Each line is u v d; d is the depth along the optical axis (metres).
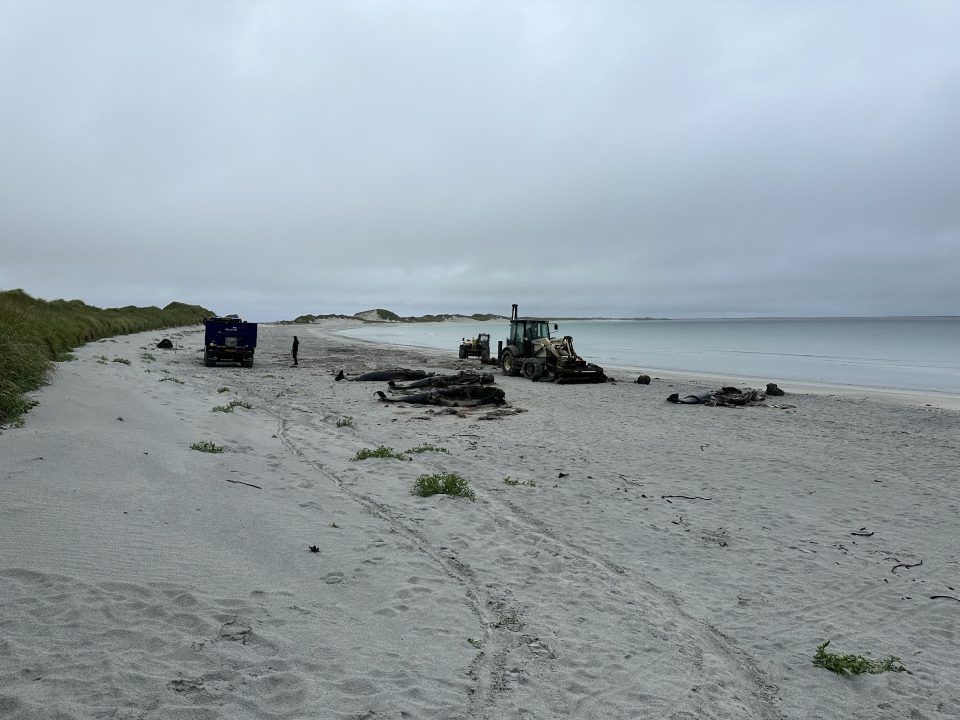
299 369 28.58
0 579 4.31
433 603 5.05
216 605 4.48
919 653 4.91
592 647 4.59
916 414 18.02
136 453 8.30
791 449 12.88
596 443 13.05
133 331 50.19
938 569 6.64
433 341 74.00
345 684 3.73
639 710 3.82
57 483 6.50
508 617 5.00
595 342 73.75
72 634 3.80
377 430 13.87
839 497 9.41
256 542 5.86
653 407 18.64
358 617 4.67
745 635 5.06
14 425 8.79
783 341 74.81
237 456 9.25
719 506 8.76
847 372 34.34
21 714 3.01
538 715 3.68
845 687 4.36
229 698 3.43
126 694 3.31
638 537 7.32
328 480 8.77
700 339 82.06
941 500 9.33
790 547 7.18
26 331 15.18
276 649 4.00
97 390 13.23
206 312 110.94
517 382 25.27
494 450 12.03
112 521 5.72
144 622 4.09
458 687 3.88
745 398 19.75
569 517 7.97
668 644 4.75
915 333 101.62
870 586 6.14
